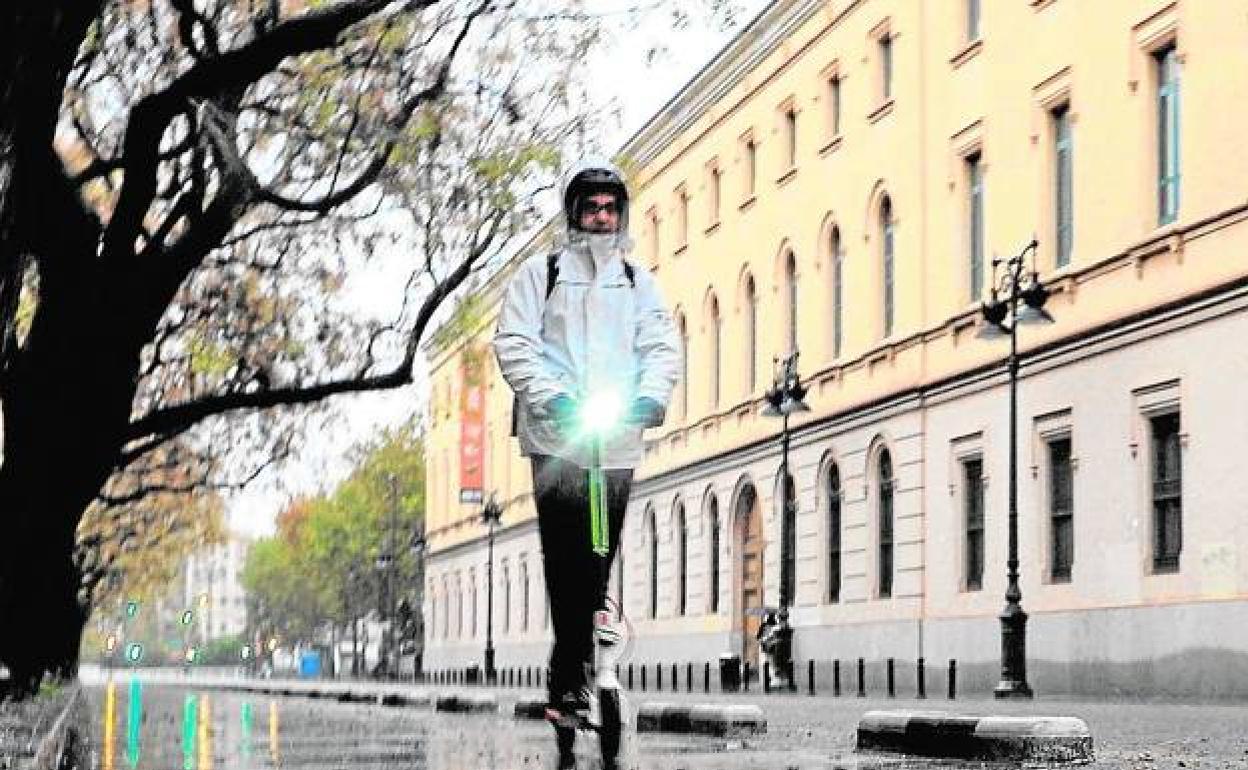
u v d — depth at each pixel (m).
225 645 196.62
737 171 52.12
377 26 21.33
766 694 36.84
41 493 17.86
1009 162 34.56
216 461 40.25
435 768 6.94
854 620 41.22
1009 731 7.45
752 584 49.62
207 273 27.88
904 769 6.67
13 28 6.62
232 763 7.79
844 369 42.78
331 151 22.89
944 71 37.72
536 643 72.75
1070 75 32.12
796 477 45.62
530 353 7.42
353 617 105.94
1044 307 32.47
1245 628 25.50
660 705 11.08
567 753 7.44
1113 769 7.13
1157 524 28.72
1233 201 26.66
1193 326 27.48
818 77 45.66
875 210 41.50
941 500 36.81
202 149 20.09
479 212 24.14
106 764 7.91
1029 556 32.62
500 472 82.06
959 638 35.38
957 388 36.09
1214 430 26.83
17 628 18.00
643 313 7.64
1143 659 28.25
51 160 16.78
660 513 57.69
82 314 17.64
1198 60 27.78
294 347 28.33
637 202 62.50
